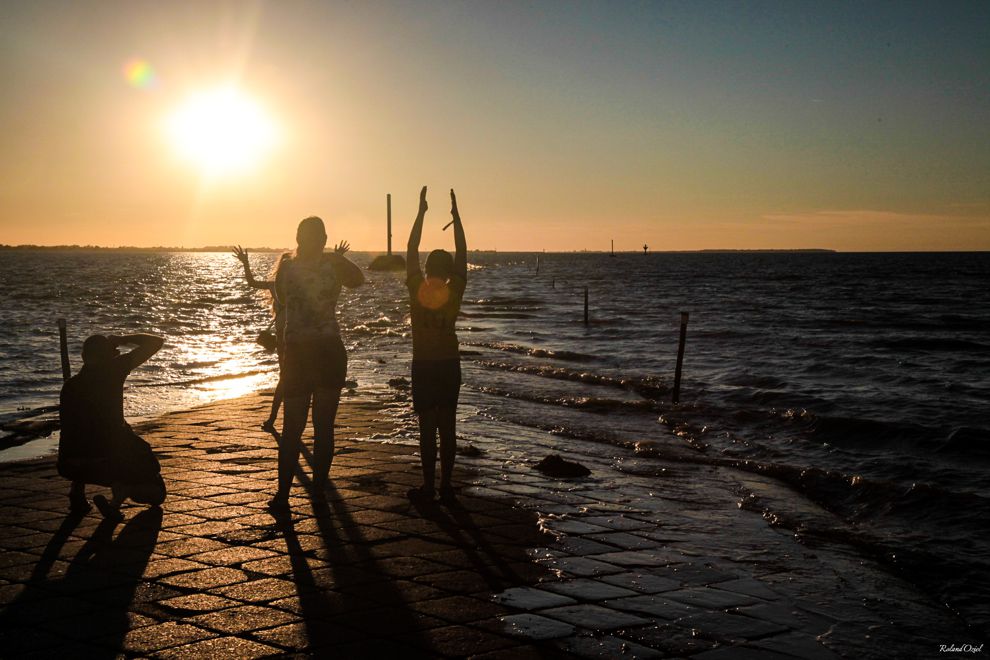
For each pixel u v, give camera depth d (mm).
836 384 16125
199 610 4297
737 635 4254
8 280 86688
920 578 5562
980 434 10188
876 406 13102
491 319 37281
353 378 15539
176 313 39750
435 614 4324
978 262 195125
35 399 13477
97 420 5883
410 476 7484
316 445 6586
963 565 5805
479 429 10500
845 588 5152
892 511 7219
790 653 4074
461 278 6488
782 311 43281
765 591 4973
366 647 3885
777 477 8391
